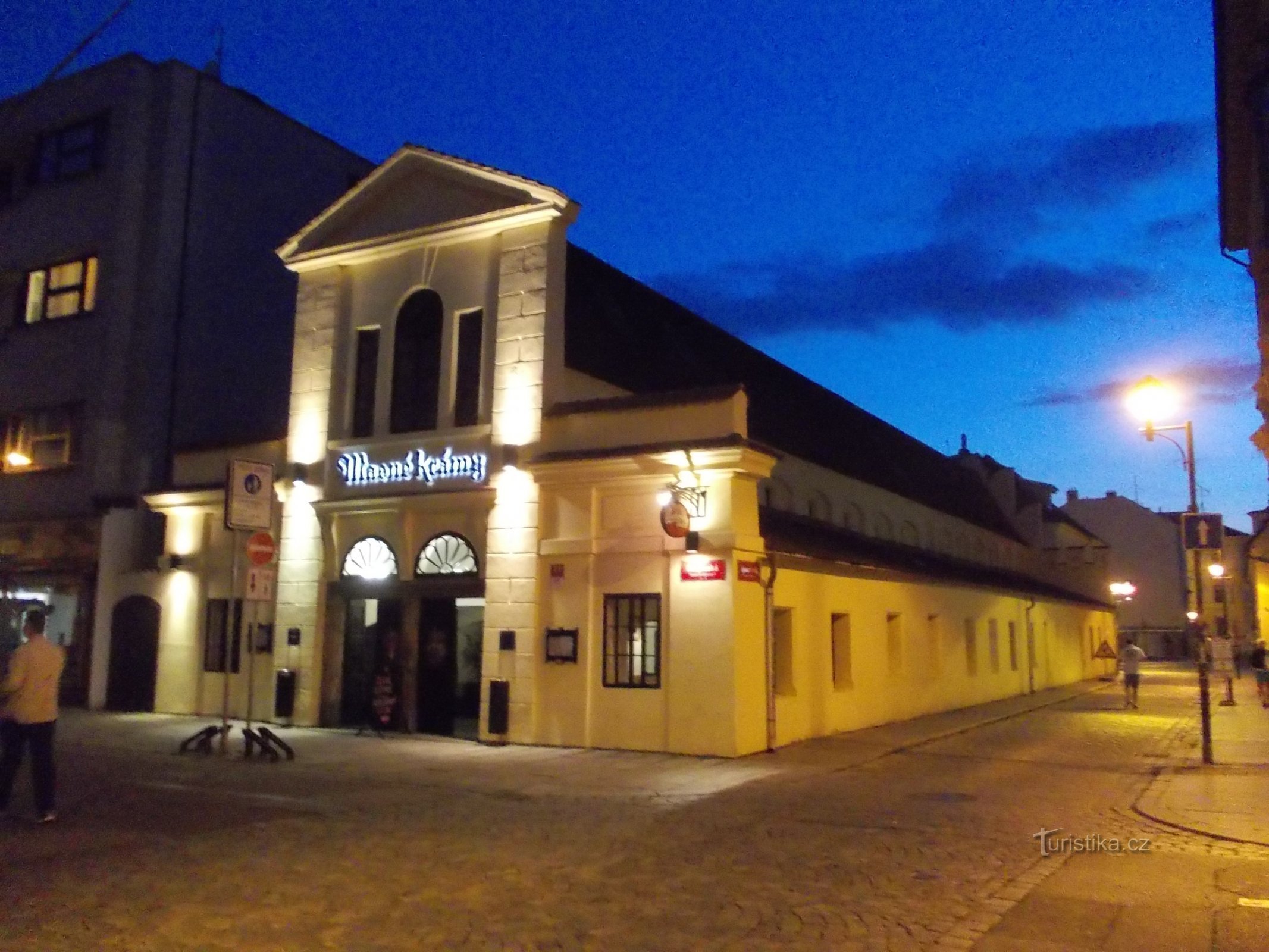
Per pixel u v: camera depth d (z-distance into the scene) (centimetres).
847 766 1451
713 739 1500
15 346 2431
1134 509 7175
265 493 1516
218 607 2034
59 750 1540
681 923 679
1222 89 1541
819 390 3072
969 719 2223
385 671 1764
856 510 2602
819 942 639
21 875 791
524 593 1653
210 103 2484
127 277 2333
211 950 620
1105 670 4656
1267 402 1508
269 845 909
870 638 2058
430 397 1830
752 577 1561
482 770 1373
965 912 711
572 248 2138
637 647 1587
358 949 625
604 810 1098
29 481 2344
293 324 2622
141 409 2278
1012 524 4241
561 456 1630
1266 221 1388
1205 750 1509
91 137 2436
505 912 703
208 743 1518
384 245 1884
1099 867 848
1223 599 6819
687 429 1563
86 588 2217
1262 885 786
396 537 1808
